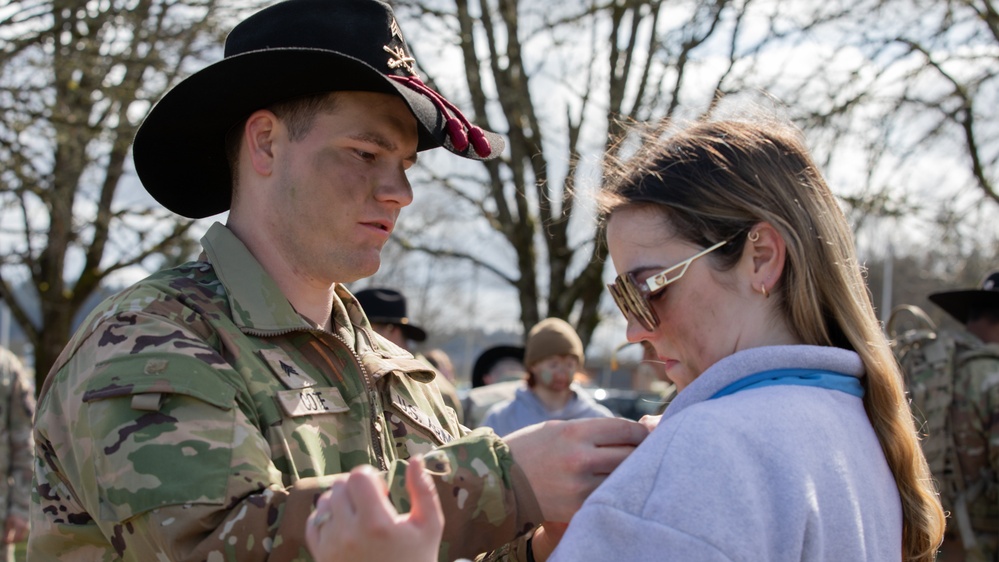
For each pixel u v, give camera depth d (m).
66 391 1.60
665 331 1.49
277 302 1.78
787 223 1.42
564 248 8.18
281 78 1.78
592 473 1.46
